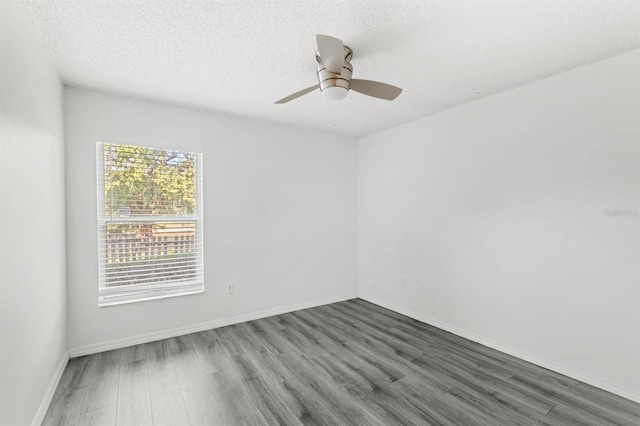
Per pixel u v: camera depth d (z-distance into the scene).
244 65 2.33
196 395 2.17
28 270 1.70
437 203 3.45
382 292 4.21
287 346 2.96
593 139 2.29
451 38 1.98
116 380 2.35
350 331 3.33
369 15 1.74
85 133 2.74
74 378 2.36
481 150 3.02
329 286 4.33
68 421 1.90
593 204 2.29
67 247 2.66
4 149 1.41
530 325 2.66
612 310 2.21
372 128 4.09
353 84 2.16
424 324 3.55
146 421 1.91
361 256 4.56
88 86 2.68
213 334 3.24
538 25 1.83
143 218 3.04
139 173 3.01
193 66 2.34
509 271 2.80
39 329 1.88
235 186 3.54
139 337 2.99
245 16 1.74
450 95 2.94
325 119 3.69
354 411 2.01
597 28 1.86
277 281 3.86
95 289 2.79
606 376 2.24
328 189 4.29
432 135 3.51
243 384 2.31
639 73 2.09
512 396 2.17
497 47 2.09
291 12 1.71
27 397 1.67
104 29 1.86
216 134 3.41
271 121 3.77
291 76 2.52
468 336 3.13
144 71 2.42
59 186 2.42
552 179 2.51
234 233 3.54
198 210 3.35
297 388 2.26
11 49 1.50
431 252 3.52
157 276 3.12
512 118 2.77
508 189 2.81
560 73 2.46
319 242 4.22
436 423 1.90
